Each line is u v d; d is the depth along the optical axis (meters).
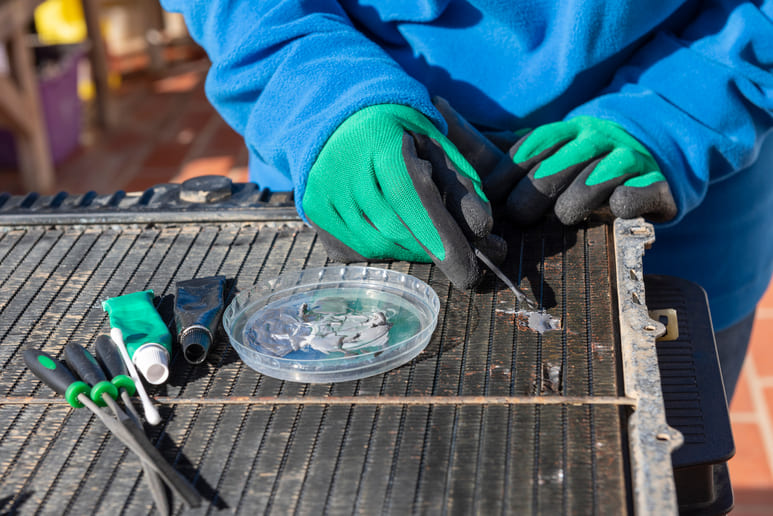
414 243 1.00
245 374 0.86
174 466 0.74
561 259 1.02
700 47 1.17
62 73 4.36
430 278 1.01
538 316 0.92
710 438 0.84
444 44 1.23
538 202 1.07
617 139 1.11
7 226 1.17
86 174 4.38
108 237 1.14
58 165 4.49
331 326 0.93
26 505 0.70
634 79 1.21
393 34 1.27
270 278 1.03
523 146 1.10
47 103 4.28
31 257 1.09
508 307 0.94
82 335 0.92
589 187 1.05
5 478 0.73
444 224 0.95
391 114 1.00
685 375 0.93
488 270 1.01
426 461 0.72
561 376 0.82
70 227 1.16
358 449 0.74
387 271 1.01
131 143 4.74
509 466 0.71
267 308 0.97
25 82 3.99
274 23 1.15
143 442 0.74
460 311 0.94
